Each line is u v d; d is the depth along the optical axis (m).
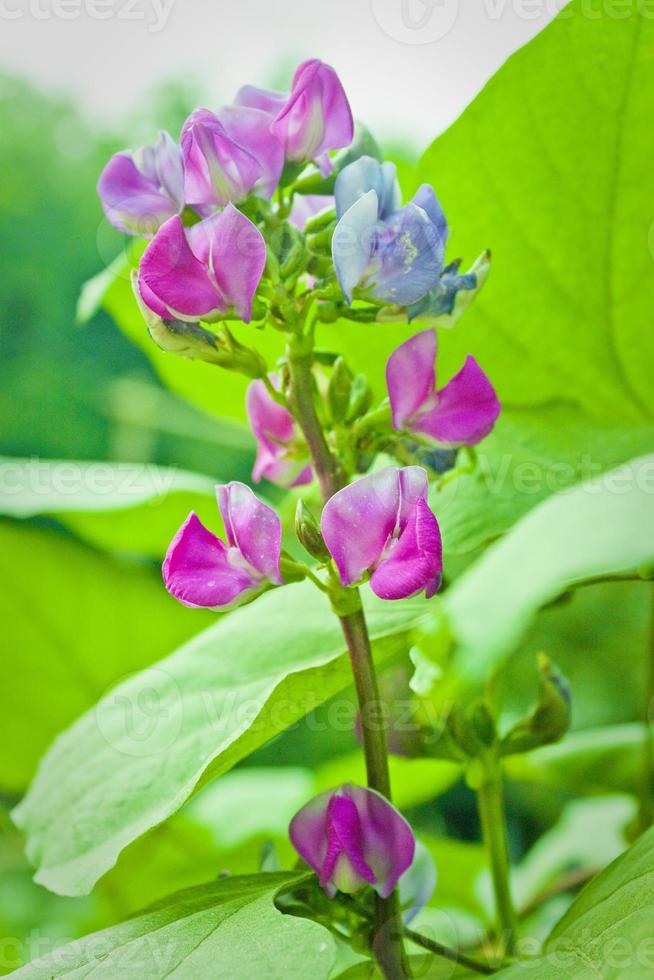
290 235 0.41
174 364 0.57
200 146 0.40
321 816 0.40
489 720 0.46
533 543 0.42
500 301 0.49
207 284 0.40
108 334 1.20
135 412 0.73
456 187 0.47
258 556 0.40
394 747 0.46
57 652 0.57
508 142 0.47
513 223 0.48
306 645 0.45
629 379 0.50
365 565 0.39
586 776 0.56
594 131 0.46
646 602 0.73
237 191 0.41
